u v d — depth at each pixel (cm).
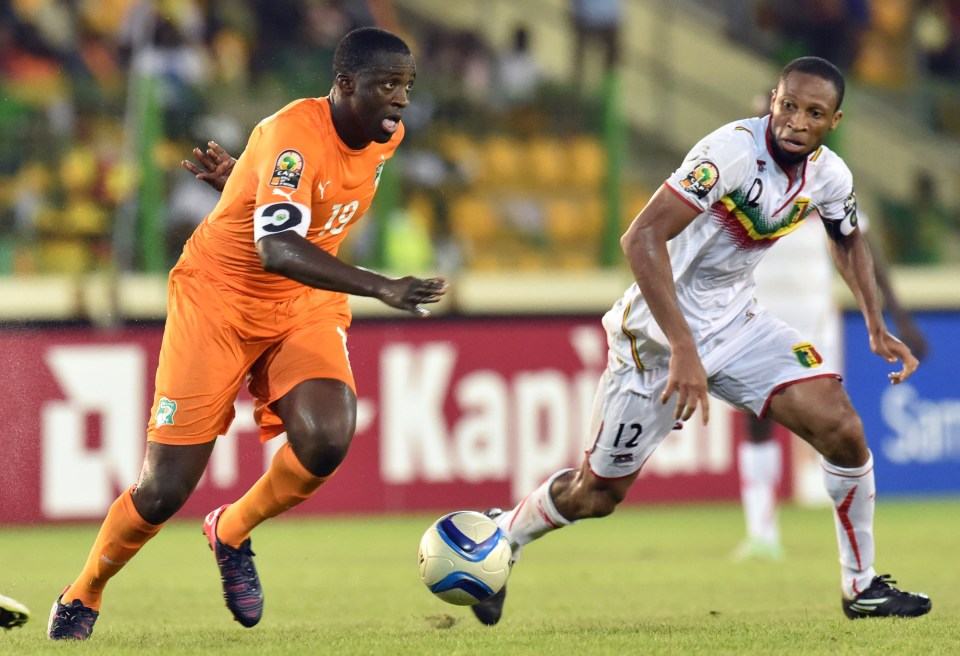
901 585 2372
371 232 4138
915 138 5566
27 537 3403
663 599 2205
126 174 3916
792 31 5703
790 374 1767
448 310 3841
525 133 4375
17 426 3503
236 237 1653
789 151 1647
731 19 5725
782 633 1616
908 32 5731
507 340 3875
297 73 4650
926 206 5138
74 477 3538
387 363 3775
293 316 1717
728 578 2533
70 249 4016
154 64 4375
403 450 3784
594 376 3938
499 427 3850
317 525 3662
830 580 2488
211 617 1998
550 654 1440
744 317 1805
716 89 5584
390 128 1609
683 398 1577
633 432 1816
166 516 1655
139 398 3591
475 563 1717
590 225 4388
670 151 5475
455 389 3825
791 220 1742
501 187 4341
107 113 4100
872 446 4172
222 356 1669
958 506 4050
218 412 1678
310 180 1565
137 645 1575
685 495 3994
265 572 2695
